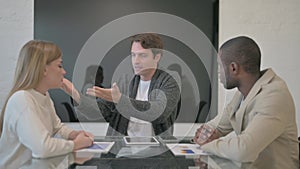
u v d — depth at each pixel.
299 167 1.20
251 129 1.08
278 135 1.11
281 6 2.23
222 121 1.40
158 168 0.98
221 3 2.19
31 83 1.21
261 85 1.19
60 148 1.11
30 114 1.12
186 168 0.99
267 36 2.23
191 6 2.14
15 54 2.14
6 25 2.13
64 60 2.07
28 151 1.12
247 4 2.21
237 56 1.22
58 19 2.11
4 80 2.14
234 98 1.41
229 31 2.21
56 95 1.98
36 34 2.10
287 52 2.24
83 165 1.00
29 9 2.14
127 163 1.02
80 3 2.10
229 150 1.07
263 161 1.13
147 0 2.11
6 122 1.14
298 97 2.25
